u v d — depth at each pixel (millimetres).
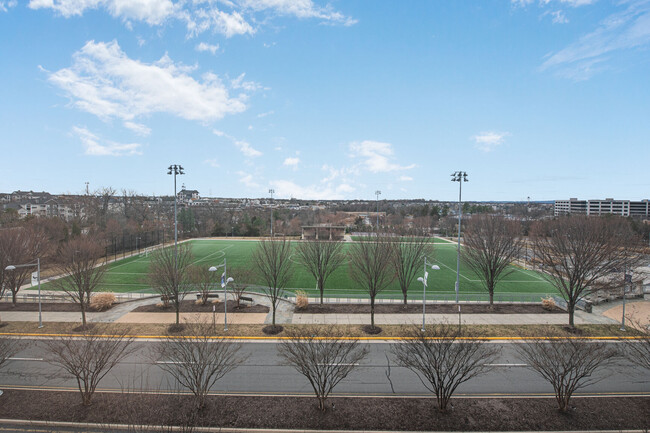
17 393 14469
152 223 88188
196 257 53406
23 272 29281
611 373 16359
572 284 22547
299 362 13406
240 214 116875
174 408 12828
